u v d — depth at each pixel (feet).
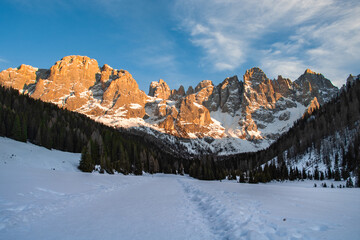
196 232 34.22
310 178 374.22
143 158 465.47
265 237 28.14
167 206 58.34
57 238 30.81
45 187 81.00
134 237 31.32
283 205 57.26
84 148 259.39
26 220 40.52
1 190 66.23
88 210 51.60
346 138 400.47
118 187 116.37
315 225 34.78
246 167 629.92
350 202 65.21
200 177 454.40
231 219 38.88
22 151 238.48
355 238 28.19
